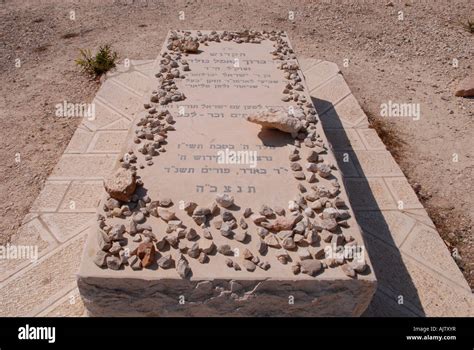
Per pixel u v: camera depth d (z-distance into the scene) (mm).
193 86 3527
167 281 2027
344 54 5473
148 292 2062
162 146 2861
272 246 2201
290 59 4027
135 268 2053
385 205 3246
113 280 2023
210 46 4238
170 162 2727
